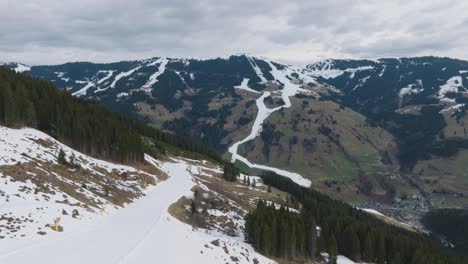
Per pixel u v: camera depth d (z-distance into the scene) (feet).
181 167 437.58
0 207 133.08
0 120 249.96
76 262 109.70
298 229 243.19
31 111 278.46
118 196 210.59
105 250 123.44
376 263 290.15
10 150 193.16
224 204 289.33
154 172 329.52
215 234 216.74
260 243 215.51
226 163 626.64
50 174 183.52
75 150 272.51
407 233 533.55
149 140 537.65
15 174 163.94
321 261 253.44
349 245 286.87
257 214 237.25
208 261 147.54
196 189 287.28
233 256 168.66
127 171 273.75
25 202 143.43
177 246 147.33
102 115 385.09
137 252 127.44
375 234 297.74
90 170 232.94
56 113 303.07
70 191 176.14
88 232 139.54
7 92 255.50
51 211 143.74
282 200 437.17
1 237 114.01
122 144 311.06
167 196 249.34
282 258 224.53
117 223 160.97
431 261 292.81
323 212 433.07
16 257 104.68
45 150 225.76
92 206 172.14
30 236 120.26
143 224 164.66
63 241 124.36
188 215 225.97
